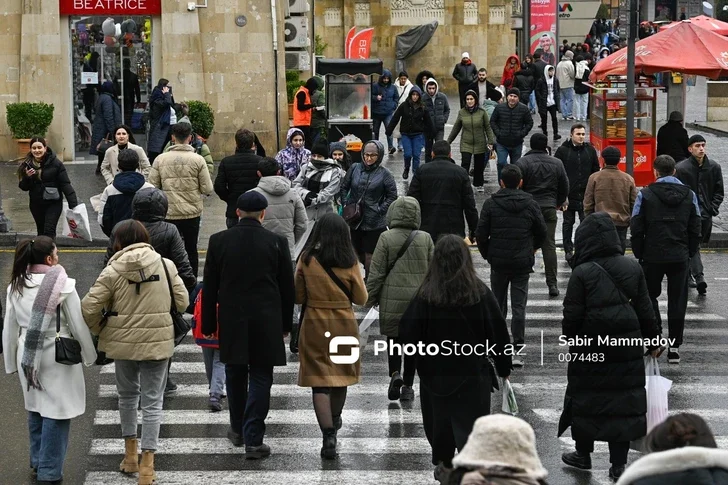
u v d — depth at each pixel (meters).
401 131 62.31
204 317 24.05
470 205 35.28
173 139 39.22
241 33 69.31
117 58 69.00
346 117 63.81
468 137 59.41
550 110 79.06
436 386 21.12
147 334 22.28
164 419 26.62
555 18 94.44
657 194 30.75
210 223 51.91
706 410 27.14
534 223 30.89
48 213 43.41
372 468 23.42
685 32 57.59
